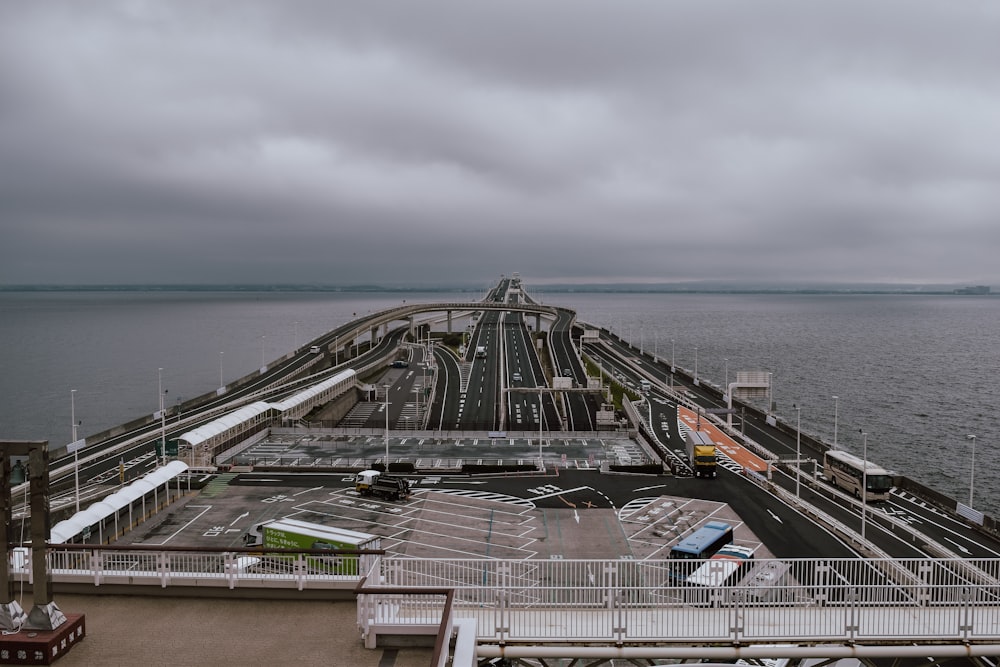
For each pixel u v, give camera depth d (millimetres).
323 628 18391
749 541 59188
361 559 20672
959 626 23125
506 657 22406
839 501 73062
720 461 89625
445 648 15664
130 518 62188
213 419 106000
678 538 60625
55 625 16891
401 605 19219
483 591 29719
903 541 59781
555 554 56469
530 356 189750
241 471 83500
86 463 83062
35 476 16719
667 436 104188
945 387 181375
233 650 17141
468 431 106000
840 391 174250
